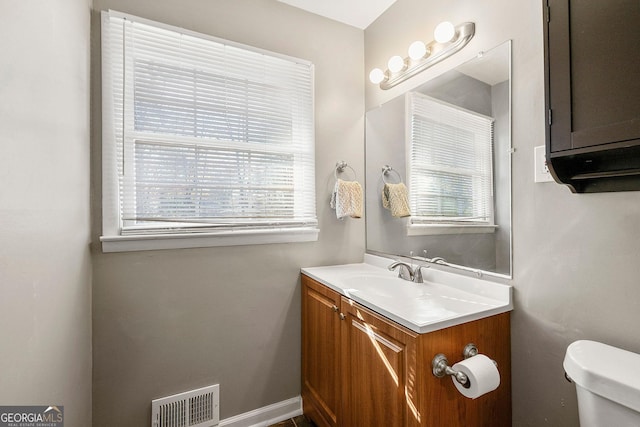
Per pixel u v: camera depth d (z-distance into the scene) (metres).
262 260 1.64
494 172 1.18
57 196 0.89
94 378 1.28
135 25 1.36
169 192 1.42
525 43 1.08
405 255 1.64
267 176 1.65
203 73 1.50
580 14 0.76
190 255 1.46
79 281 1.10
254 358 1.62
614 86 0.70
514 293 1.11
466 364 0.87
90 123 1.26
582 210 0.93
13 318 0.64
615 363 0.76
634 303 0.82
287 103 1.71
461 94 1.32
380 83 1.80
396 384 0.98
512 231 1.12
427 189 1.50
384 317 1.05
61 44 0.93
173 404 1.42
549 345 1.01
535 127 1.05
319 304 1.52
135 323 1.35
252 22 1.62
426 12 1.51
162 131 1.41
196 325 1.47
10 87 0.63
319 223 1.80
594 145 0.73
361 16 1.85
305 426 1.62
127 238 1.31
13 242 0.64
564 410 0.97
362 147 1.96
